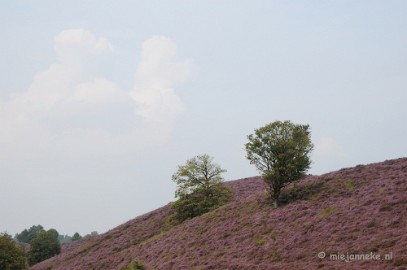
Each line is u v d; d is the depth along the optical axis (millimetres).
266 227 41188
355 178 46344
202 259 39375
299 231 36875
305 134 47406
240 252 37469
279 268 30031
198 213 59094
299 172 45906
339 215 36781
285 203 46188
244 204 52469
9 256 58438
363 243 29672
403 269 23312
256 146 46781
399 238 28234
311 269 27797
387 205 35031
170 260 42906
